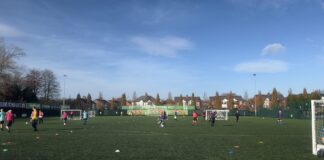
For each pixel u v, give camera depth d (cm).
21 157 1527
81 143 2128
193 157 1580
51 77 12594
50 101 12619
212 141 2328
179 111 11469
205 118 7069
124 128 3784
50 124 4659
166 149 1859
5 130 3312
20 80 10050
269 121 6188
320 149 1620
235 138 2572
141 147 1942
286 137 2667
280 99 15062
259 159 1530
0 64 8350
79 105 14762
